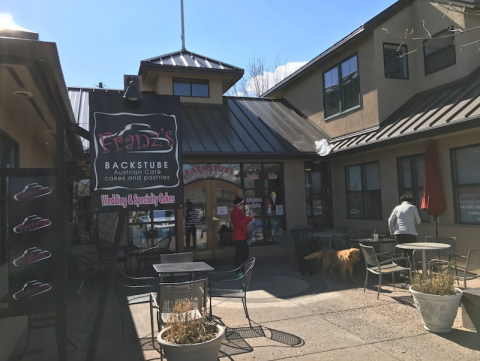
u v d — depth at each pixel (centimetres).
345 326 511
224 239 1090
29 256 388
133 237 1005
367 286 724
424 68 1041
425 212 909
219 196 1093
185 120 1201
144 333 517
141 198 427
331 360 409
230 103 1412
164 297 422
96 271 886
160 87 1291
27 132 605
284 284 766
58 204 377
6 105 485
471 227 783
